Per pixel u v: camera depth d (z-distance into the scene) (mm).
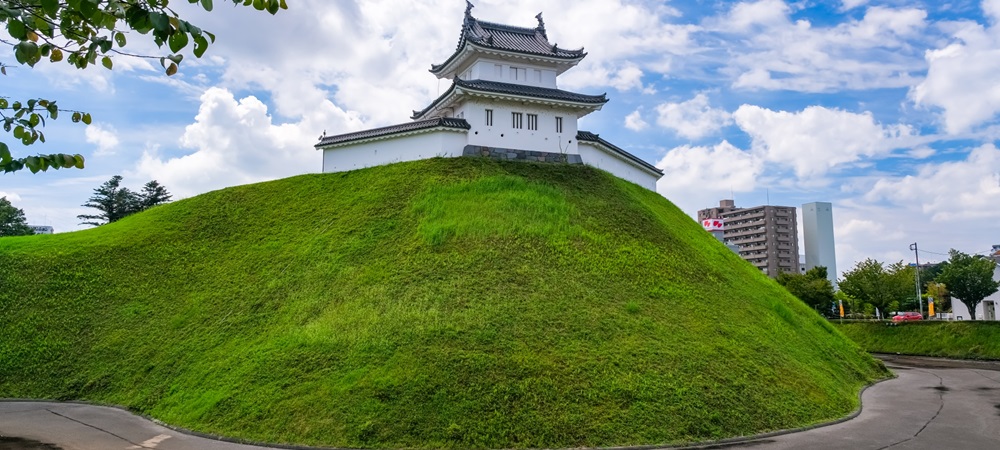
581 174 37219
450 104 39281
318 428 16234
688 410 17531
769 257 121938
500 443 15523
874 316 80000
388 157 38469
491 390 17234
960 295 61062
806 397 20562
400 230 29594
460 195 31922
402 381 17578
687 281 27906
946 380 31141
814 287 76188
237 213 36219
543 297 23203
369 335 20531
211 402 18656
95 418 19438
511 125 37844
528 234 28391
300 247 30406
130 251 33094
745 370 20641
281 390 18344
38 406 21438
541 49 40969
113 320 27297
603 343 20453
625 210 33906
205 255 32094
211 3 5816
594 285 24953
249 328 24109
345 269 26906
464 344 19516
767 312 28375
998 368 37375
